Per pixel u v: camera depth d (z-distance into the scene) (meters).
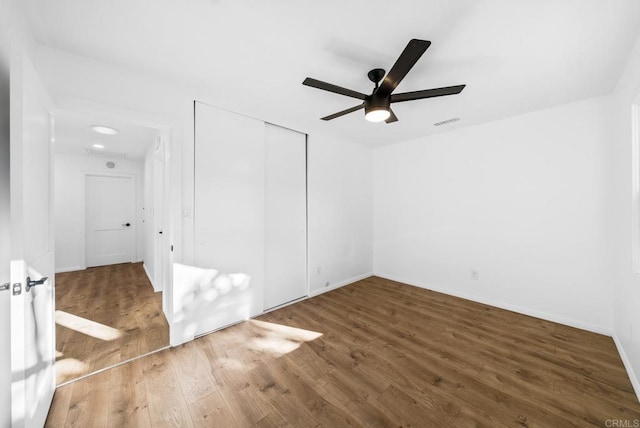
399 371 1.94
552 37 1.64
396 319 2.84
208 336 2.46
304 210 3.56
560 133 2.72
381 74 2.03
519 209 3.00
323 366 2.00
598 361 2.04
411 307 3.18
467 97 2.51
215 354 2.16
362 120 3.20
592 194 2.55
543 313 2.84
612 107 2.41
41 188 1.47
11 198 1.07
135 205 5.50
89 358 2.08
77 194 4.83
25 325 1.21
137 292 3.66
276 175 3.22
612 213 2.43
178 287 2.30
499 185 3.15
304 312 3.04
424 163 3.92
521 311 3.00
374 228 4.64
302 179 3.53
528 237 2.95
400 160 4.23
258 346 2.29
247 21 1.53
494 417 1.51
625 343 2.02
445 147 3.67
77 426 1.45
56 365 1.98
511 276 3.08
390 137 3.95
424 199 3.93
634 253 1.83
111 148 4.37
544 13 1.44
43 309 1.49
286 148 3.33
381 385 1.79
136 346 2.27
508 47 1.74
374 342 2.35
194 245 2.41
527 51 1.78
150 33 1.62
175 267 2.29
